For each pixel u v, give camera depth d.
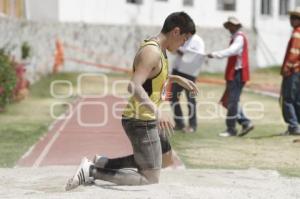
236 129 30.89
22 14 71.75
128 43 82.56
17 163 22.47
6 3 60.91
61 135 29.89
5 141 27.77
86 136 29.61
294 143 27.89
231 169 21.66
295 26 29.56
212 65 86.75
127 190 16.77
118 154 24.78
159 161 16.92
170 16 16.38
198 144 27.48
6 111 40.25
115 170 17.09
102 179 17.25
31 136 29.30
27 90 49.22
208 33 89.50
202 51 30.17
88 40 78.62
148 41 16.14
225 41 90.50
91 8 79.38
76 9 77.81
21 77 46.50
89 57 78.62
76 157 23.91
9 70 41.59
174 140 28.39
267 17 95.12
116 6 81.75
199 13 89.50
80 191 16.73
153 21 85.38
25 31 61.66
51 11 76.00
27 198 16.16
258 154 25.00
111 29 81.00
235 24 29.06
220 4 91.12
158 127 16.00
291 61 29.53
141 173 17.12
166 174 20.00
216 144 27.58
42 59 69.25
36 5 76.25
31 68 59.78
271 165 22.67
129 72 78.25
